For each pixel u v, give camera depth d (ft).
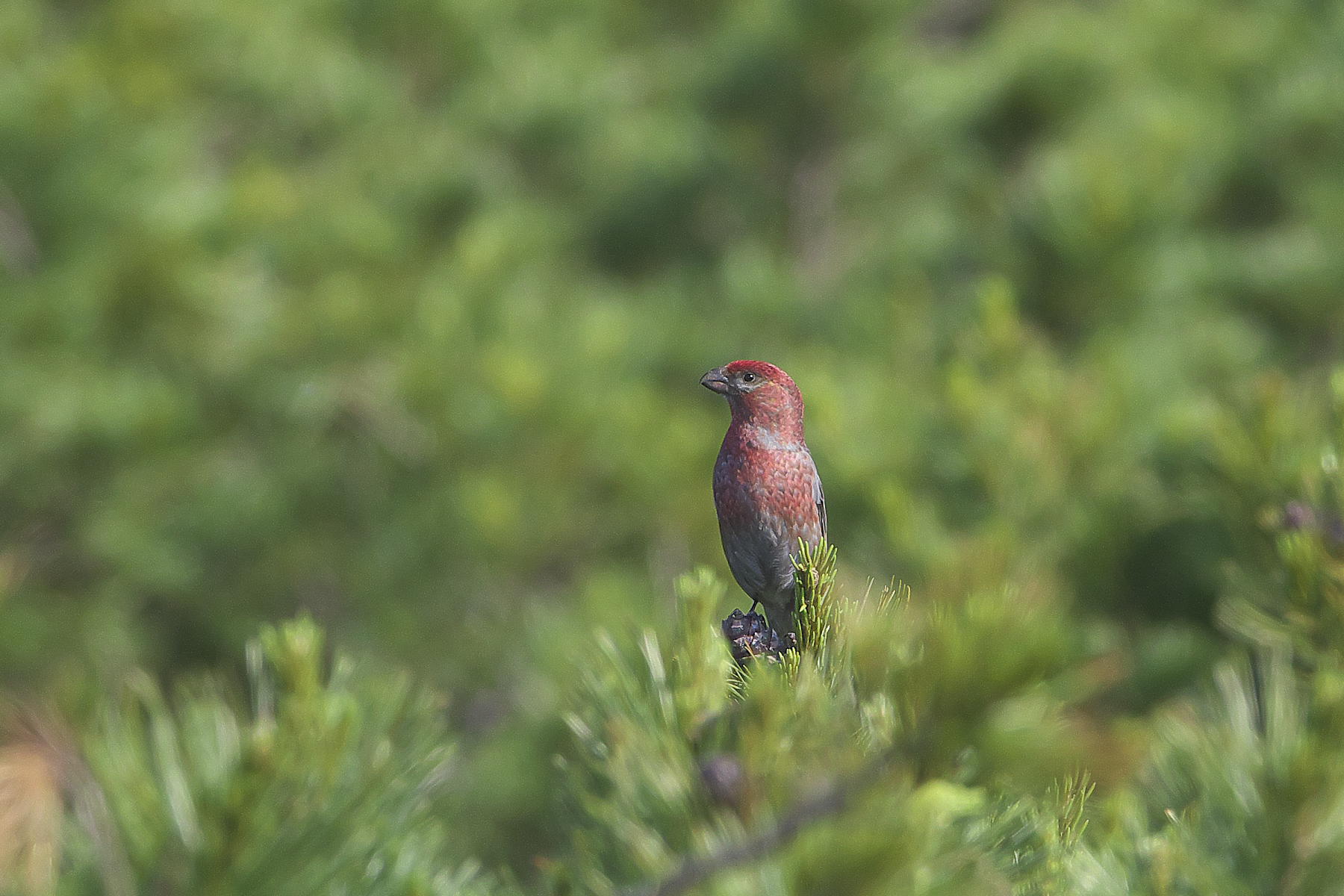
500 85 50.26
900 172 49.06
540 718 37.58
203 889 8.55
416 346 40.27
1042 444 25.79
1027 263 35.47
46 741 8.56
